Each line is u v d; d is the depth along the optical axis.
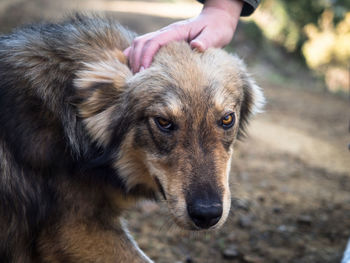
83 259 0.58
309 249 0.81
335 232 0.87
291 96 2.54
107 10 3.56
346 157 1.47
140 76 0.58
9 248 0.58
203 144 0.54
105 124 0.58
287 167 1.26
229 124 0.57
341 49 3.86
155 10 4.36
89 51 0.59
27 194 0.56
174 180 0.54
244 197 1.00
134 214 0.90
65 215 0.57
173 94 0.55
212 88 0.56
